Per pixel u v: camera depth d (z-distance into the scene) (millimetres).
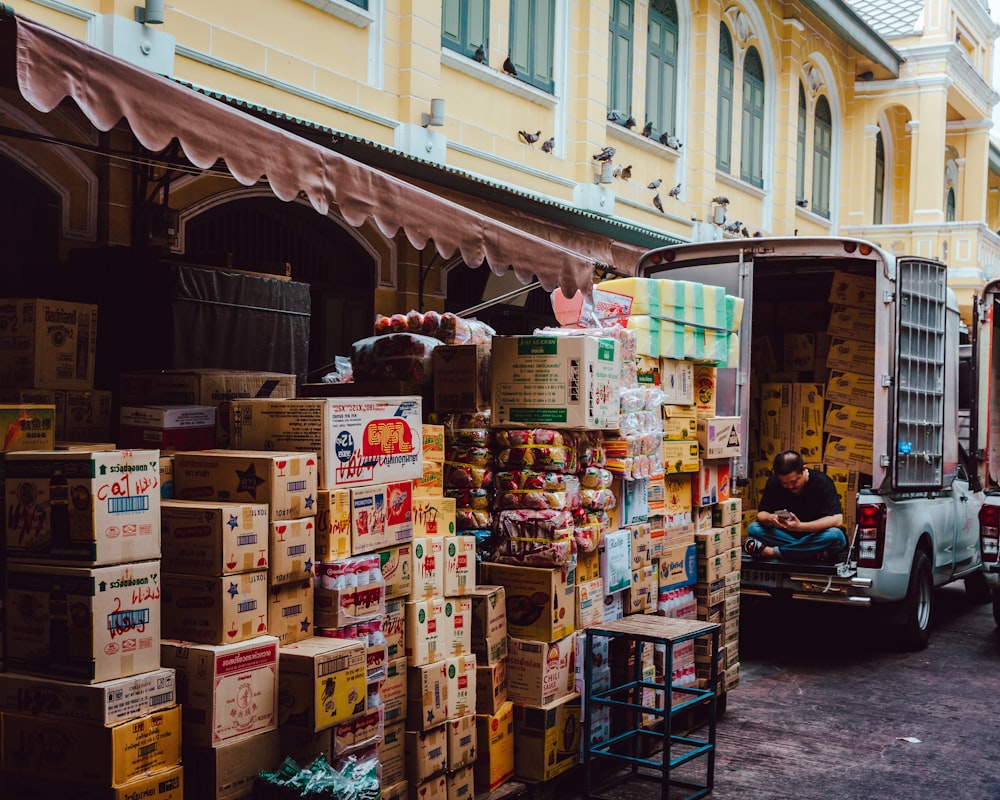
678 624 5324
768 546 8438
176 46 7977
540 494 5051
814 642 9070
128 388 5188
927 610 9094
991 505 9250
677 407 6410
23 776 3461
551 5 12984
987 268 23375
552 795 5094
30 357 4695
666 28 15836
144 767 3414
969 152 26469
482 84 11750
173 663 3662
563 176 13023
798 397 9719
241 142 4102
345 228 10289
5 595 3510
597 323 6109
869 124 22703
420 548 4586
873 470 8273
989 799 5383
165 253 6645
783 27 19281
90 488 3350
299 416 4223
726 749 6094
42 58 3451
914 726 6625
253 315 6781
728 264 8891
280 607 3928
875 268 9195
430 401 5461
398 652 4441
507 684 5059
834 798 5344
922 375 8805
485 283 12594
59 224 7598
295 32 9289
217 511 3668
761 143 19141
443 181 9648
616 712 5594
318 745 3857
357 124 9805
